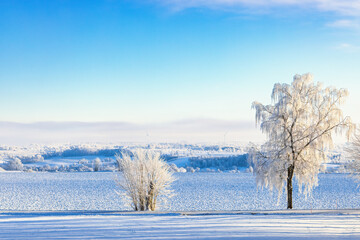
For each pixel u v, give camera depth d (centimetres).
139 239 1595
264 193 8338
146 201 3478
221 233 1728
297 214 2594
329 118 3164
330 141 3122
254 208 5481
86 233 1752
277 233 1720
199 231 1792
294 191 8388
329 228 1867
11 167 19100
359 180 3691
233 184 11400
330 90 3216
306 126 3222
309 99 3231
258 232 1753
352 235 1661
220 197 7388
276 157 3209
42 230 1847
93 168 18950
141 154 3550
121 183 3547
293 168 3228
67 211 3134
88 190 9012
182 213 2697
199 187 10244
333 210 3014
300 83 3262
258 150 3350
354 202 6412
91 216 2506
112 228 1903
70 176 15400
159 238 1612
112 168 18625
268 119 3297
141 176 3491
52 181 12469
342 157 3616
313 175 3231
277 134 3259
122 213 2786
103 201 6475
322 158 3216
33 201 6569
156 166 3522
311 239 1563
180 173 17338
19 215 2600
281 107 3198
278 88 3256
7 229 1883
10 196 7550
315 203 6238
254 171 3350
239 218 2327
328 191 8938
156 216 2509
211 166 19800
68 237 1652
